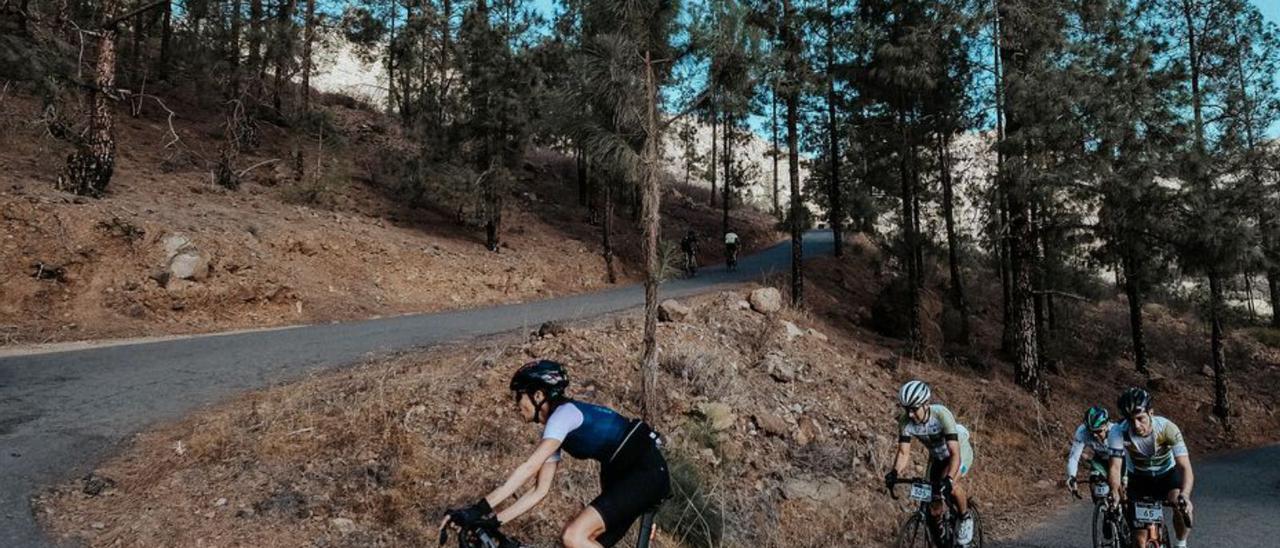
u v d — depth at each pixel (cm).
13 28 1234
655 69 805
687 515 643
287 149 2627
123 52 2545
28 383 842
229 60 2042
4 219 1264
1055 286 1822
